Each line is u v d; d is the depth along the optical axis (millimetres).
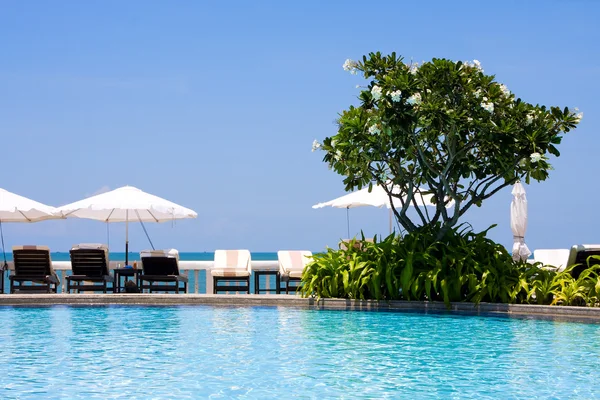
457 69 12414
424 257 12539
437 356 8070
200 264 18219
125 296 13531
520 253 15047
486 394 6250
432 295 12672
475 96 12359
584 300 11500
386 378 6902
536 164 12453
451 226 13289
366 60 12914
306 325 10695
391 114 12242
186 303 13492
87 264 15578
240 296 13383
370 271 12758
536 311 11328
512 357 7977
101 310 12781
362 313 12164
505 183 13219
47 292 15672
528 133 12375
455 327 10391
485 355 8117
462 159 13125
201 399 6121
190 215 16656
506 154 12539
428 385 6594
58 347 8805
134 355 8227
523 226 15195
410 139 12922
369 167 13578
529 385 6578
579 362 7680
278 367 7469
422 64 12664
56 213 15898
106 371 7301
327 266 13281
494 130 12234
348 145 12750
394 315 11836
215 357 8078
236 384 6684
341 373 7156
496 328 10266
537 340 9156
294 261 16375
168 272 15641
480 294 11891
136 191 16672
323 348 8664
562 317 11055
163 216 17953
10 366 7574
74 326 10742
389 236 13156
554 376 6969
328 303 12914
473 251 12719
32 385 6652
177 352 8414
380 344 8914
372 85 12828
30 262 15461
